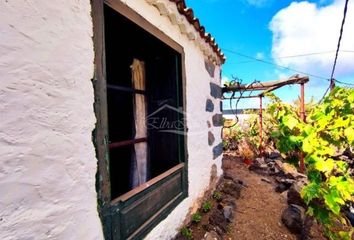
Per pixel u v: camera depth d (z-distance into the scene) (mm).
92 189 1354
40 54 1069
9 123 945
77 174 1253
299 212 3199
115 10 1611
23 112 997
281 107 3859
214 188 4023
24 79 1002
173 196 2469
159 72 2738
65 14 1197
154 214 2072
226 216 3125
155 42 2338
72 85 1233
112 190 2596
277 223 3271
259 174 5793
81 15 1300
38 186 1050
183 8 2391
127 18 1753
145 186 1925
